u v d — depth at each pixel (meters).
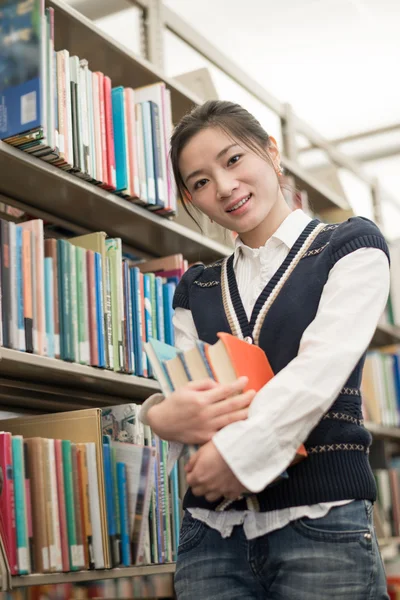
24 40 1.53
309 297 0.97
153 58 2.24
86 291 1.63
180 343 1.12
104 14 2.81
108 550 1.49
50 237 1.94
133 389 1.82
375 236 0.98
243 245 1.08
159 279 1.89
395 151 4.53
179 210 2.26
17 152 1.52
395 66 3.73
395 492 3.29
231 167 1.03
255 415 0.84
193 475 0.83
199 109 1.08
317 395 0.85
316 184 3.03
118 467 1.58
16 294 1.45
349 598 0.87
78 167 1.62
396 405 3.32
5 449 1.35
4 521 1.32
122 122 1.79
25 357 1.43
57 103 1.58
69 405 1.93
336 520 0.88
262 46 3.54
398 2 3.20
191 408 0.84
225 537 0.94
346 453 0.91
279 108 3.12
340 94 3.98
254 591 0.93
